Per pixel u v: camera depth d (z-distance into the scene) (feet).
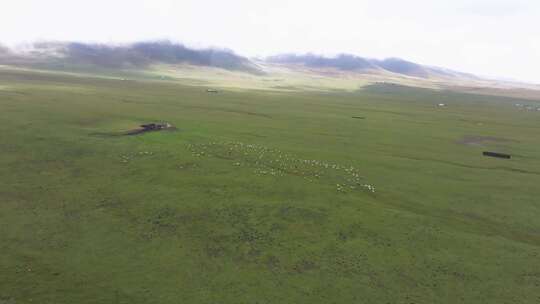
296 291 124.57
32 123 322.55
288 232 162.61
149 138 300.81
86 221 165.37
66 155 249.55
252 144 304.91
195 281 127.34
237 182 214.69
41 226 159.43
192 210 178.60
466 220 183.83
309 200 195.11
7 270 128.47
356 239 159.12
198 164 242.17
